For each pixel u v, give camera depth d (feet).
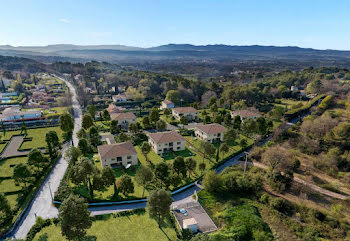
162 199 149.28
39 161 216.54
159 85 655.35
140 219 164.55
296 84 598.75
